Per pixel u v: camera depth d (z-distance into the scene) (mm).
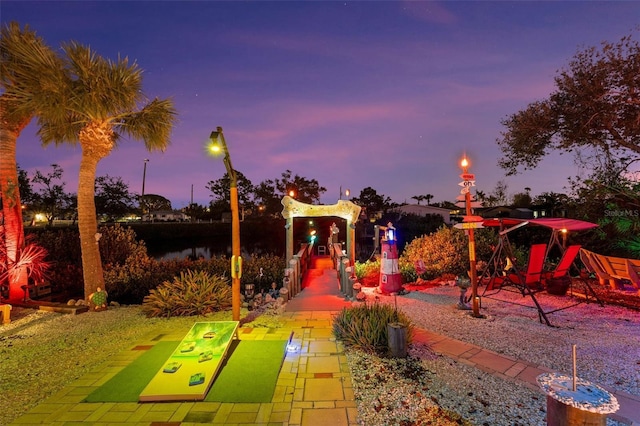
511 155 11742
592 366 4027
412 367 4043
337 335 5117
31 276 8758
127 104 7328
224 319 6477
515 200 38219
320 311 6883
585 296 7098
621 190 9469
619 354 4355
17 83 7195
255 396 3406
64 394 3516
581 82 9367
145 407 3232
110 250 12602
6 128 7812
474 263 6207
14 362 4516
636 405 3166
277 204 40000
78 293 10680
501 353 4469
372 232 33125
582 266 9461
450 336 5141
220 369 4031
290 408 3189
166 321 6367
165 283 7441
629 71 8586
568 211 10875
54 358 4633
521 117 10938
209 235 41812
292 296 8188
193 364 3926
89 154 7539
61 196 33812
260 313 6746
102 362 4410
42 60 6426
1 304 7215
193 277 7863
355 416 3053
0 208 8000
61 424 2984
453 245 10328
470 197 6184
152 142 8164
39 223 35500
